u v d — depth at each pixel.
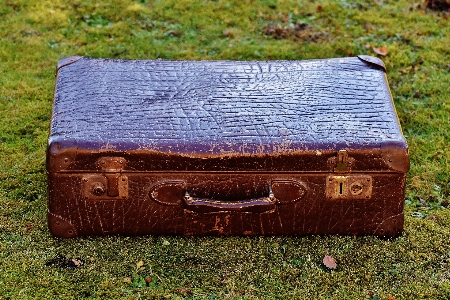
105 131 1.34
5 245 1.38
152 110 1.40
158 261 1.36
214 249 1.39
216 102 1.43
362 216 1.39
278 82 1.51
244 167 1.33
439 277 1.34
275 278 1.33
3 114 1.80
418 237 1.43
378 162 1.33
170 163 1.32
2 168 1.61
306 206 1.37
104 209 1.36
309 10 2.31
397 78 1.99
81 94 1.45
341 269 1.35
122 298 1.28
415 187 1.59
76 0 2.31
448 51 2.12
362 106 1.43
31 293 1.28
